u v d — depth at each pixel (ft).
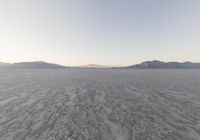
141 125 24.86
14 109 32.73
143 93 52.01
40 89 58.80
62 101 40.11
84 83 79.97
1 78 105.60
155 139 20.25
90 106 35.68
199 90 58.13
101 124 25.20
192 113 30.83
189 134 21.74
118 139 20.24
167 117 28.58
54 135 21.22
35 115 29.12
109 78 113.60
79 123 25.52
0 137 20.58
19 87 63.36
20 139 20.11
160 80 96.89
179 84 76.02
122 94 50.16
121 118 27.99
